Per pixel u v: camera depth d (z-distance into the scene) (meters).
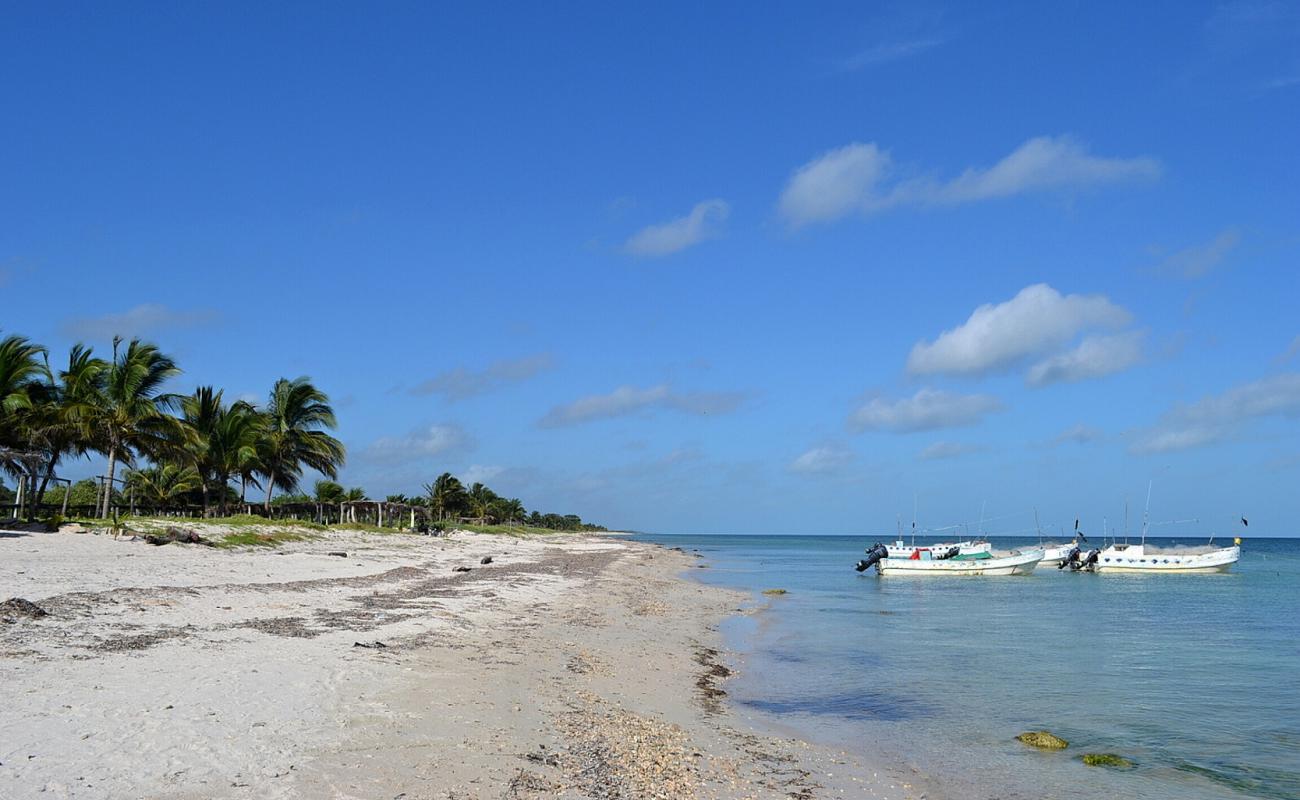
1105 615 43.84
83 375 47.72
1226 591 61.66
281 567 38.06
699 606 42.78
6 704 12.62
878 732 18.27
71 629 18.66
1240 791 15.01
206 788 10.22
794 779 14.23
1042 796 14.43
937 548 77.56
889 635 34.16
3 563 28.62
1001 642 32.62
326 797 10.43
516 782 11.94
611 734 15.51
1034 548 83.12
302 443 69.94
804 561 112.25
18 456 41.56
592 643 26.41
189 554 37.56
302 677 16.47
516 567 57.69
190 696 14.13
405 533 80.69
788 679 24.02
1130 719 20.19
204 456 60.34
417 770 11.87
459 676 18.61
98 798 9.55
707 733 16.83
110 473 47.41
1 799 9.16
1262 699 22.64
